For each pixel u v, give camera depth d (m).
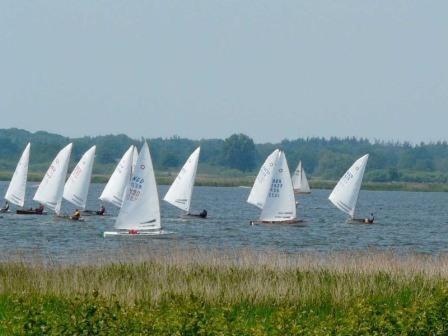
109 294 90.31
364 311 75.19
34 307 76.50
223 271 112.44
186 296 89.56
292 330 70.50
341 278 103.50
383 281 104.69
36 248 188.75
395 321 74.06
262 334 69.31
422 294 96.19
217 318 72.69
